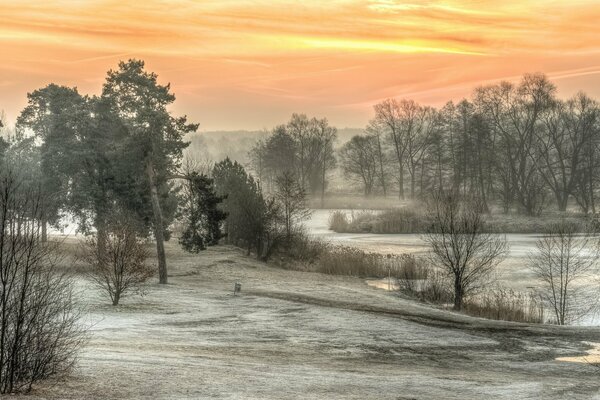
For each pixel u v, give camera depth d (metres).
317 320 30.67
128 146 46.44
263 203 65.31
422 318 32.31
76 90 62.34
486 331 28.91
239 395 13.84
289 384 15.80
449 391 16.28
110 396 12.97
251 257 63.88
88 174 51.66
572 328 30.11
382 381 17.36
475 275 47.00
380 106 149.88
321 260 58.81
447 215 46.75
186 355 20.22
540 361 23.03
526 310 38.50
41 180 53.09
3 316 13.20
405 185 163.25
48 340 14.47
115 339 23.20
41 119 63.34
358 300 38.53
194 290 41.34
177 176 48.75
